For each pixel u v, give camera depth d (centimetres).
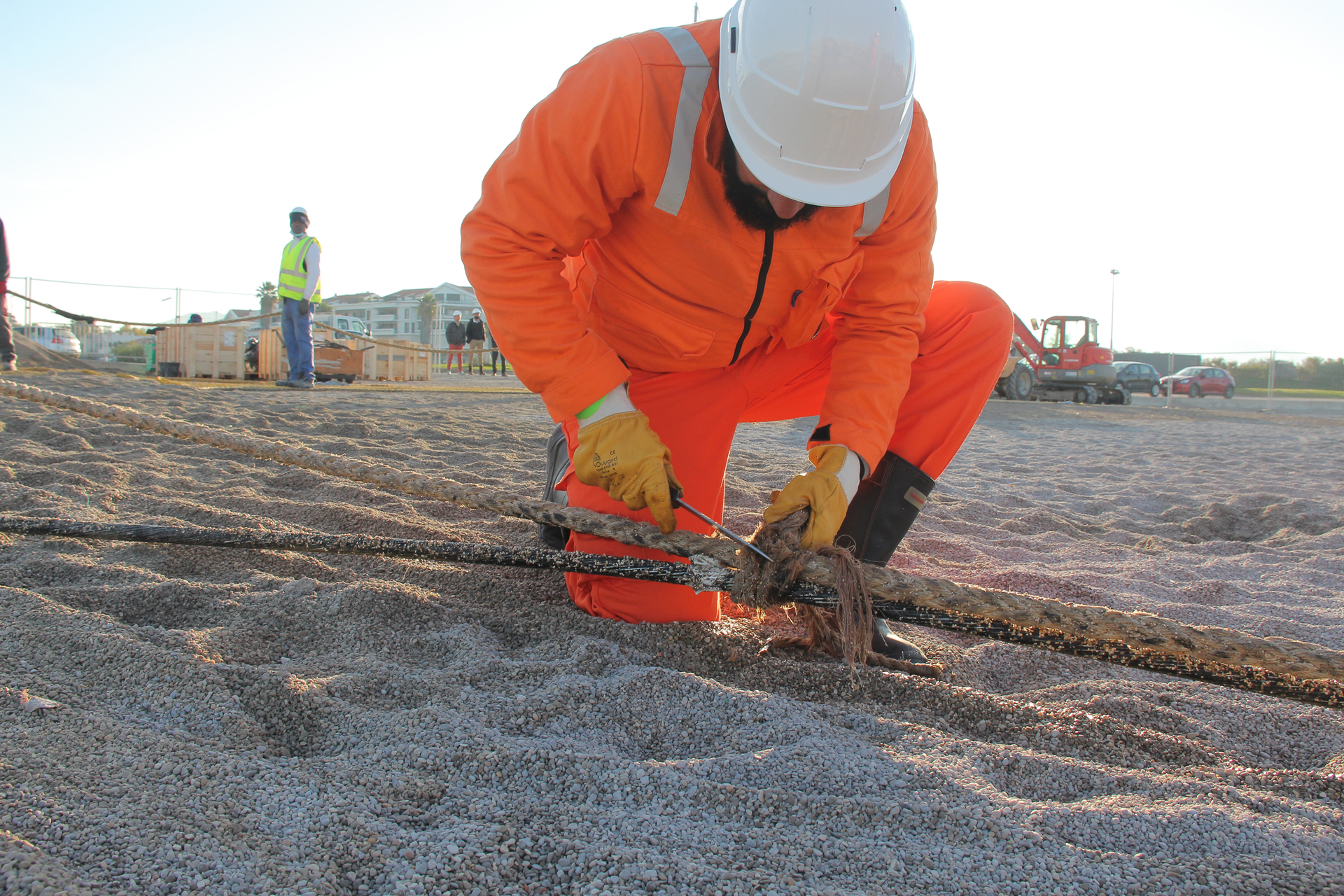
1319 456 783
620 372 179
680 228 177
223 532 216
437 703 154
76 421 491
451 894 100
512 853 108
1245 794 133
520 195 170
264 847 104
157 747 127
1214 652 137
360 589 204
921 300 199
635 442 173
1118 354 4172
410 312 8500
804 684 178
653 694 160
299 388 1016
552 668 173
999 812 124
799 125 155
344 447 496
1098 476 610
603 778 129
